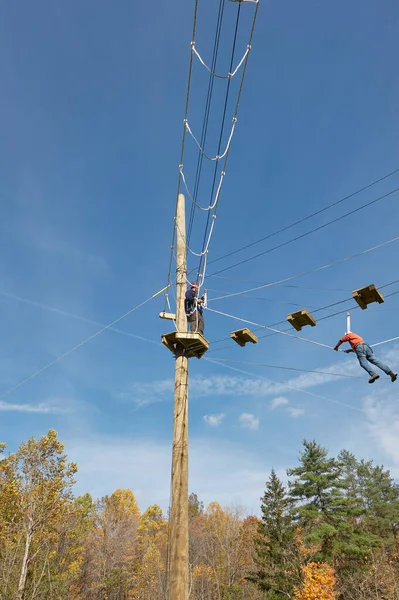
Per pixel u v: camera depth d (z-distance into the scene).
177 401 9.41
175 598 7.43
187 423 9.23
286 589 31.05
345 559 33.53
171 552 7.97
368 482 54.16
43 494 23.42
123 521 60.53
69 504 24.56
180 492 8.38
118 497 69.88
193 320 10.62
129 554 55.00
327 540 33.97
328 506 35.31
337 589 30.11
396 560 36.19
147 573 45.56
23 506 22.97
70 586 31.75
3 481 23.67
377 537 35.88
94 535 52.69
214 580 44.16
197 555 47.03
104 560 47.34
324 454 38.34
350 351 10.69
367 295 9.41
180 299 10.62
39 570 23.72
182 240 11.39
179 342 9.93
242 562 46.09
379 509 47.84
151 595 43.06
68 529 31.50
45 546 25.00
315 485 36.47
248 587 41.78
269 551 33.97
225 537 46.38
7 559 22.25
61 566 29.88
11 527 23.06
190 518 66.69
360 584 29.41
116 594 48.69
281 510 35.06
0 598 20.91
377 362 10.05
